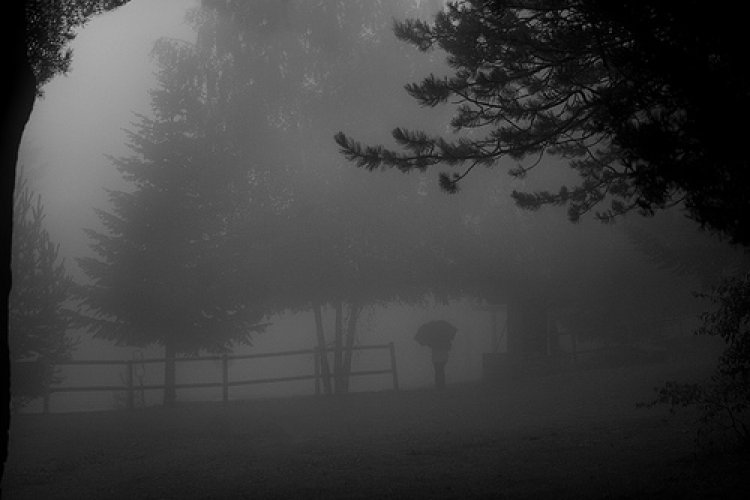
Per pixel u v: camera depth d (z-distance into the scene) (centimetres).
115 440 1902
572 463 1221
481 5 1149
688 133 828
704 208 854
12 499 1253
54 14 890
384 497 1038
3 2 593
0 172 595
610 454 1270
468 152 1205
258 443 1753
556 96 1177
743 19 762
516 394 2520
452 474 1203
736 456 1092
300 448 1611
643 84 927
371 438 1712
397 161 1208
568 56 1114
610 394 2280
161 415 2314
